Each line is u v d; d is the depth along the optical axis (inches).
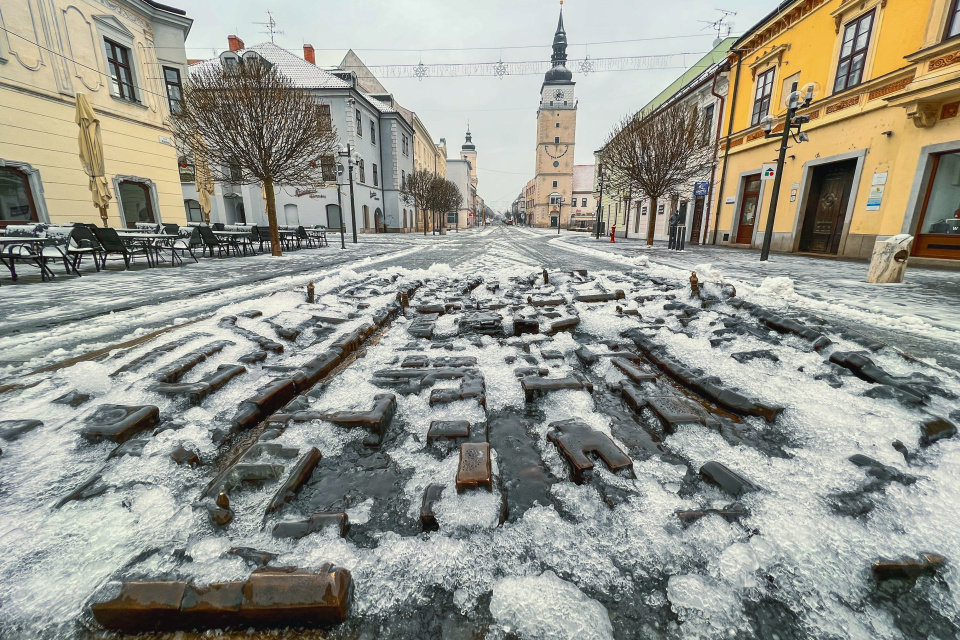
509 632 35.2
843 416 68.6
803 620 35.9
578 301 158.4
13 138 406.0
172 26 584.4
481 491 50.5
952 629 35.0
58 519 47.0
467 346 112.3
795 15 506.3
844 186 449.4
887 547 42.5
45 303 182.5
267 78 418.9
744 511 47.6
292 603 35.8
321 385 82.7
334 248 599.8
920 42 349.4
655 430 68.2
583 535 45.1
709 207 708.0
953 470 54.5
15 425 66.3
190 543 44.1
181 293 209.5
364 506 50.5
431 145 2369.6
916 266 350.6
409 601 38.1
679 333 116.9
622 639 34.7
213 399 79.3
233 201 1214.3
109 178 502.6
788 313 116.2
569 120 3046.3
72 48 457.1
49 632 35.8
